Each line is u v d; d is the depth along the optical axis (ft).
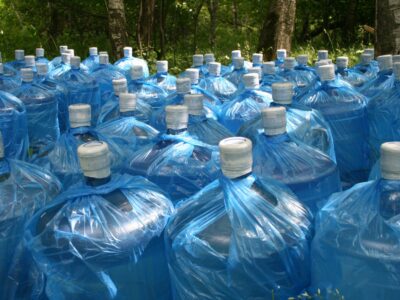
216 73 14.46
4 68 20.67
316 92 10.94
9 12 44.39
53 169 8.98
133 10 45.21
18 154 12.65
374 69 15.35
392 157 5.57
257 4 48.65
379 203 5.60
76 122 9.10
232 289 5.89
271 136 7.69
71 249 6.20
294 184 7.31
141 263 6.34
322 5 47.60
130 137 10.03
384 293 5.31
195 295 6.03
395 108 10.00
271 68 13.88
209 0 43.45
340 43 45.78
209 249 5.90
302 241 6.09
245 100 11.39
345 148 10.64
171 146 8.00
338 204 5.97
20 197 7.53
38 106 14.51
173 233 6.24
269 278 5.91
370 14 47.11
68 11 47.32
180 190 7.73
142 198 6.73
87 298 6.26
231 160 6.10
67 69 19.33
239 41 46.60
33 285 7.11
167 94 14.08
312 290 6.05
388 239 5.36
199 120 9.21
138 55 33.81
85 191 6.57
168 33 49.21
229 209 6.04
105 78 17.93
